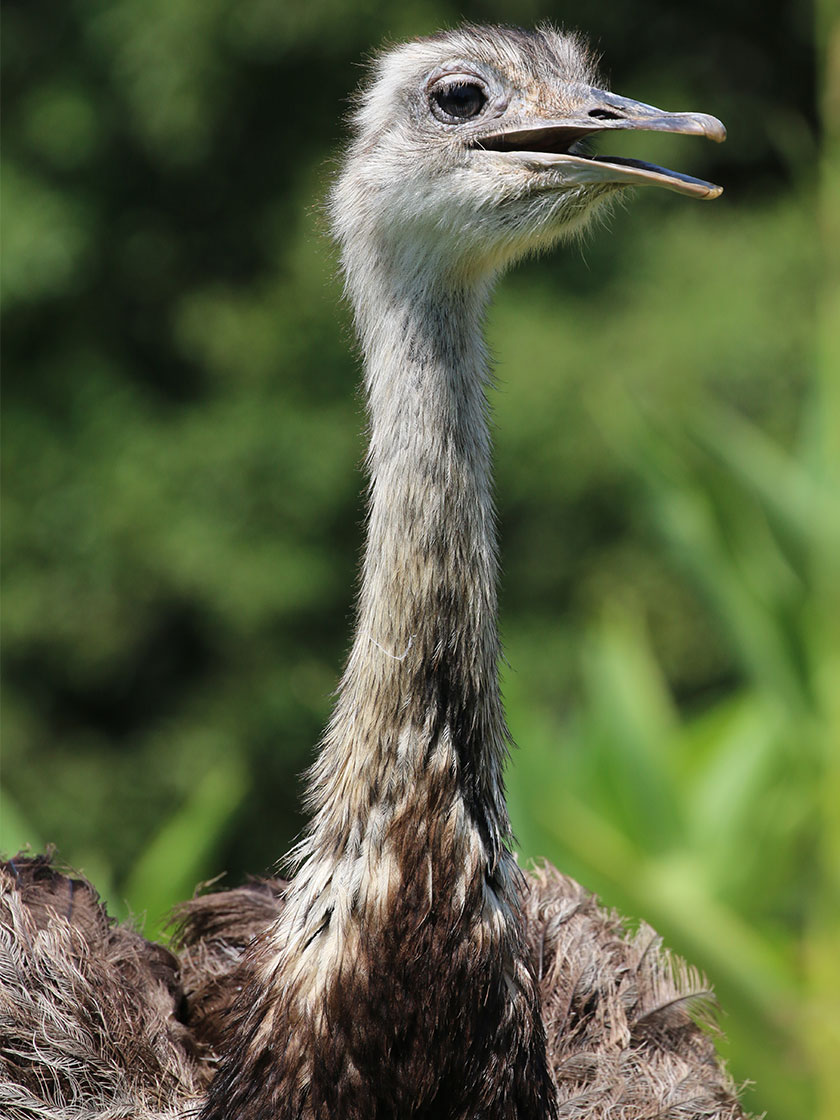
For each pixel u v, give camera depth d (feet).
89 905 21.74
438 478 16.47
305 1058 16.15
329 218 19.33
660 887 31.32
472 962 16.15
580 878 31.24
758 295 69.26
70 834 69.05
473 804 16.42
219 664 72.64
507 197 17.37
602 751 36.81
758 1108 31.01
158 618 71.41
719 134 17.49
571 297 70.79
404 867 16.14
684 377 66.33
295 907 16.67
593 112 17.98
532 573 70.23
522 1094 16.49
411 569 16.35
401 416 16.65
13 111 71.77
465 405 16.81
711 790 37.88
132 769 70.74
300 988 16.26
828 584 34.73
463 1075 16.16
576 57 18.75
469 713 16.43
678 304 69.36
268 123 73.36
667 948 24.77
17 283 68.49
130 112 70.85
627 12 78.33
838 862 34.58
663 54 79.92
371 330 17.38
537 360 66.80
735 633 36.27
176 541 67.26
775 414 66.54
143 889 32.65
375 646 16.38
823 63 35.12
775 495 34.99
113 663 71.31
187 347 71.72
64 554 69.51
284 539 68.28
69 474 70.44
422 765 16.24
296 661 69.21
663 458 36.35
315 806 16.92
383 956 16.05
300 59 70.79
